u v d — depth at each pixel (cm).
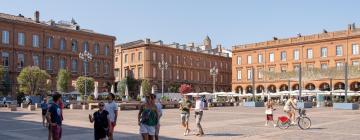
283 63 8781
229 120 2930
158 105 1380
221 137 1836
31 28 7406
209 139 1761
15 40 7169
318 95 6844
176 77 9925
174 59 9931
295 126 2398
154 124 1253
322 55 8225
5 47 6994
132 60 9688
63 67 7912
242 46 9619
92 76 8344
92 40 8419
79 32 8156
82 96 6319
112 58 8812
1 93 6888
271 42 9025
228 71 11606
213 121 2822
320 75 5862
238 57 9662
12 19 7112
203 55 10788
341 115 3703
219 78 11250
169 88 9331
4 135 1902
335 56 8006
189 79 10306
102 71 8588
